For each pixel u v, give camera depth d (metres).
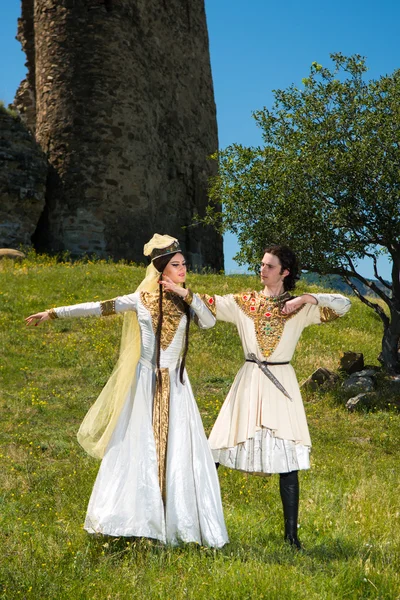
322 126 11.09
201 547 3.87
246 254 11.52
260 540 4.20
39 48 24.42
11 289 15.63
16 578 3.45
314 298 4.27
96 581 3.49
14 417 8.56
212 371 11.50
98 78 23.58
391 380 10.55
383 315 11.48
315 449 7.45
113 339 12.93
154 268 4.43
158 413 4.14
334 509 4.91
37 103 24.61
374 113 10.81
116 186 23.66
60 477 5.85
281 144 11.59
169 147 27.64
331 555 3.93
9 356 11.68
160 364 4.24
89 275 17.45
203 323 4.29
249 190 11.46
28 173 22.48
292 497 4.13
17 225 22.33
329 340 14.30
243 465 4.18
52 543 4.02
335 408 9.72
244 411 4.20
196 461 4.13
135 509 3.95
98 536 4.00
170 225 27.45
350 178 10.77
